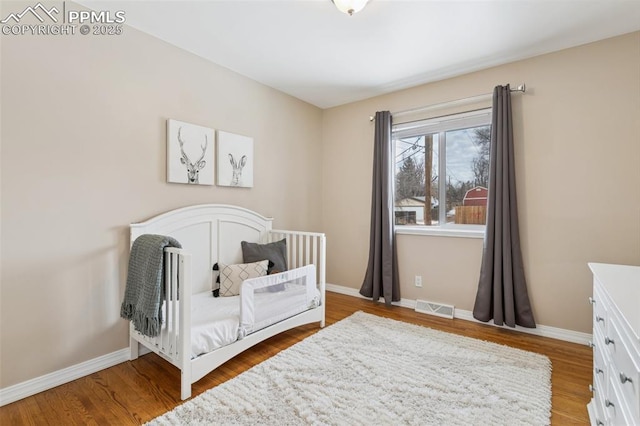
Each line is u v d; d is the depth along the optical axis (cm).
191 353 173
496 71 275
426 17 204
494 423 146
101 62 200
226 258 274
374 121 349
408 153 340
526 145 259
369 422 146
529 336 250
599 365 139
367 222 359
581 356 215
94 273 198
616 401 111
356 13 200
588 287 236
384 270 328
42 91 177
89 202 196
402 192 345
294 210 356
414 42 237
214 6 193
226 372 194
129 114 214
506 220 257
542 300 254
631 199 221
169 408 160
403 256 331
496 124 263
